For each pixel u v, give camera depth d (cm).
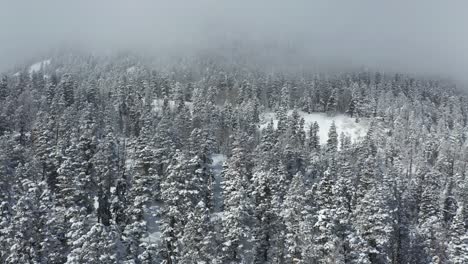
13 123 10825
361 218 5491
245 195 6147
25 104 12106
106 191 7088
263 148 9544
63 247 5278
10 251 4847
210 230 5466
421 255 6050
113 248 4650
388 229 5475
